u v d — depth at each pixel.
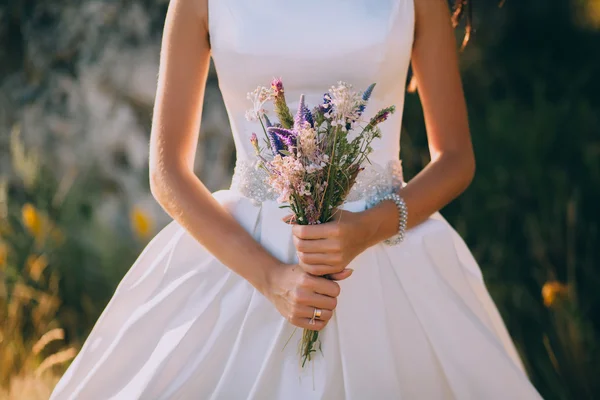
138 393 1.95
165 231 2.15
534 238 4.17
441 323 2.03
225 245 1.92
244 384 1.96
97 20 4.28
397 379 1.96
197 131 2.09
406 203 1.98
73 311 3.96
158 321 2.04
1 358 3.38
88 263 4.09
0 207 4.02
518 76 5.38
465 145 2.13
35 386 3.11
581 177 4.67
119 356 2.03
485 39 5.43
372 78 2.02
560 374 3.30
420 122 4.68
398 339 2.01
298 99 2.04
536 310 3.94
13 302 3.71
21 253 4.01
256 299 1.98
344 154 1.80
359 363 1.94
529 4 5.62
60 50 4.36
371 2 2.02
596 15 5.75
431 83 2.11
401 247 2.04
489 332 2.05
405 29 2.04
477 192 4.54
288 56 1.99
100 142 4.29
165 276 2.07
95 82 4.27
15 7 4.42
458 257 2.13
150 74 4.20
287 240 1.98
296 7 2.00
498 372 2.03
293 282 1.84
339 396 1.96
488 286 4.06
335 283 1.84
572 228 3.94
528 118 4.91
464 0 2.50
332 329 1.96
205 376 1.99
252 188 2.03
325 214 1.83
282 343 1.96
